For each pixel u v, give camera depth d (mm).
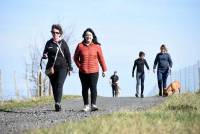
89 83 27891
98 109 28719
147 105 31688
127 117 22297
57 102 27828
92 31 27938
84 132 18094
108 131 18172
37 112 27797
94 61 27797
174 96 38844
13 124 22000
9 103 36969
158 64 44531
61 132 18125
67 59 27875
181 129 19000
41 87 54938
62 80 27672
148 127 19219
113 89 66125
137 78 46125
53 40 27625
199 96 37469
